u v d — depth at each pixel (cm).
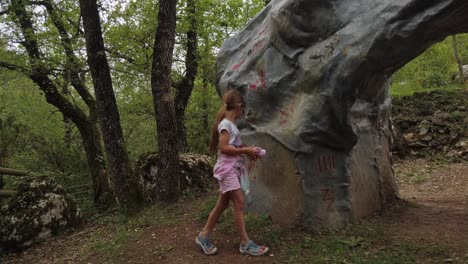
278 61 447
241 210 374
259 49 475
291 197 428
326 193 417
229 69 519
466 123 934
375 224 424
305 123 409
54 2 930
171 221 528
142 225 541
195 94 1284
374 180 477
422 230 401
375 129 492
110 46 916
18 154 1062
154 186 688
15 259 576
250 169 472
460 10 339
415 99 1054
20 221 624
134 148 1462
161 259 398
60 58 929
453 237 376
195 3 1001
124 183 691
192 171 720
